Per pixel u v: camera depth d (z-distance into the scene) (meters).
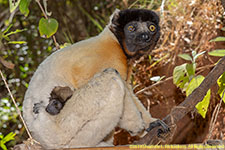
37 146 3.61
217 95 5.05
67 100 3.77
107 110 3.62
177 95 5.59
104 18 7.54
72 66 3.76
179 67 4.30
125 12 4.28
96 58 3.83
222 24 5.32
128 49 4.22
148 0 6.25
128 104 3.78
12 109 6.66
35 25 7.37
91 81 3.71
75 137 3.64
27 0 2.98
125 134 5.65
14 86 7.04
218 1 5.32
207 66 5.12
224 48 5.31
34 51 7.27
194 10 5.63
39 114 3.61
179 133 5.48
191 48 5.56
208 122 5.20
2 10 6.68
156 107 5.69
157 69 5.73
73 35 7.75
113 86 3.63
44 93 3.67
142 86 5.77
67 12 7.97
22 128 6.57
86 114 3.63
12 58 7.06
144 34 4.20
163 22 5.68
